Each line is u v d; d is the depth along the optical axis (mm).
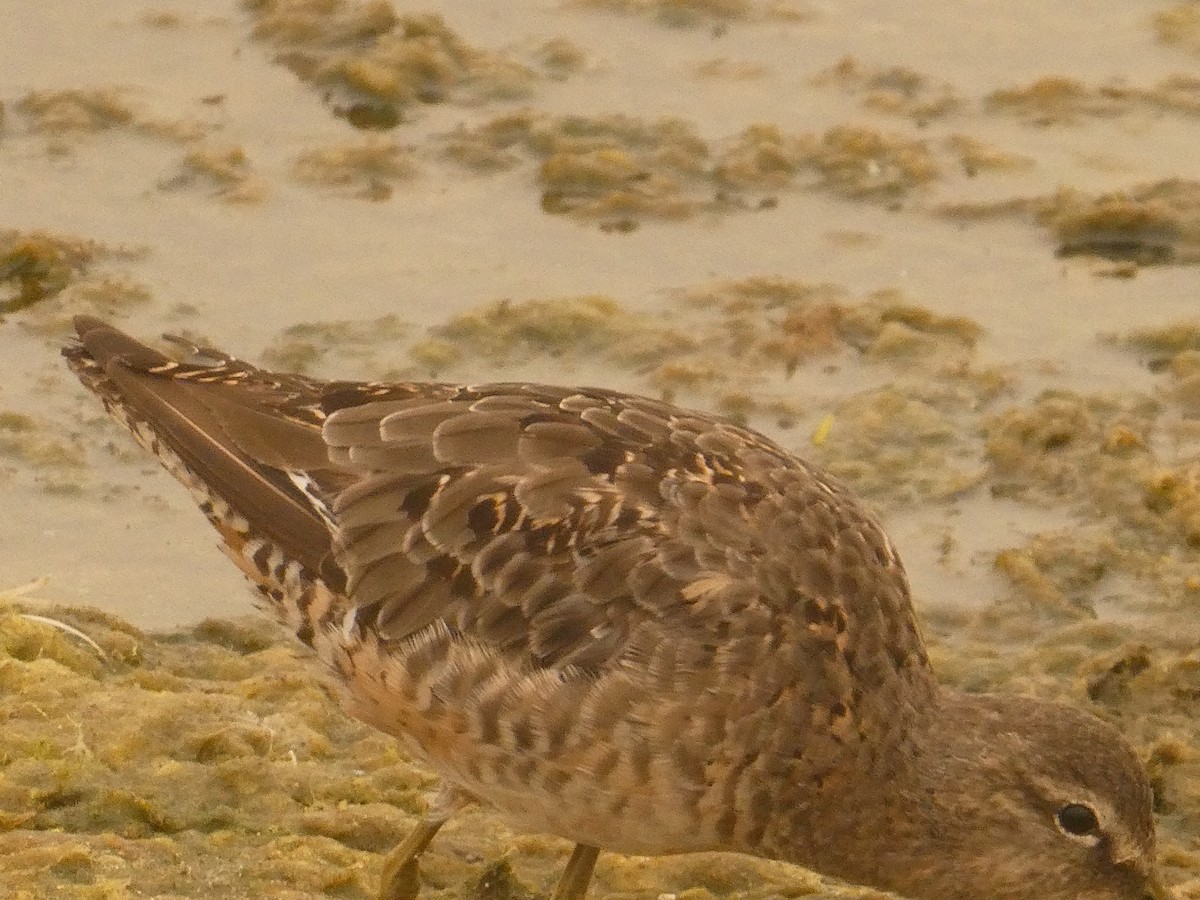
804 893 11047
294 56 18234
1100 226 16578
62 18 18625
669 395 14828
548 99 17875
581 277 15945
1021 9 19312
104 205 16422
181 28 18547
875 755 10367
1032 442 14383
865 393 14914
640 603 10148
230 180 16750
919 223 16703
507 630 10195
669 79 18188
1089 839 10125
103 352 11266
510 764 10281
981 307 15789
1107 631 12883
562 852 11344
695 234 16500
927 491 14102
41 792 11094
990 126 17719
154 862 10625
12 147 16984
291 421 10875
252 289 15633
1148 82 18234
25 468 13969
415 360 14992
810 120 17703
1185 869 11078
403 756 11812
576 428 10586
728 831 10336
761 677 10117
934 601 13195
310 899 10438
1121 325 15617
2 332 15164
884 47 18703
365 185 16828
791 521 10453
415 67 18000
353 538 10469
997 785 10258
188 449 10922
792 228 16609
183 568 13273
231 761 11383
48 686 11859
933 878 10461
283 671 12367
